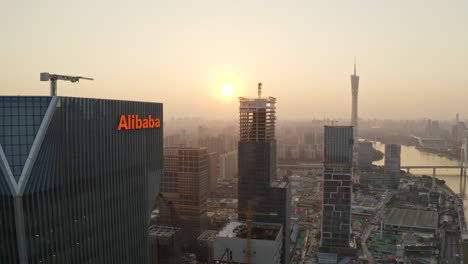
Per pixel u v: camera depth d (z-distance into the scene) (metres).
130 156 163.62
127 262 164.62
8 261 115.06
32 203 113.56
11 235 112.88
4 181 111.00
